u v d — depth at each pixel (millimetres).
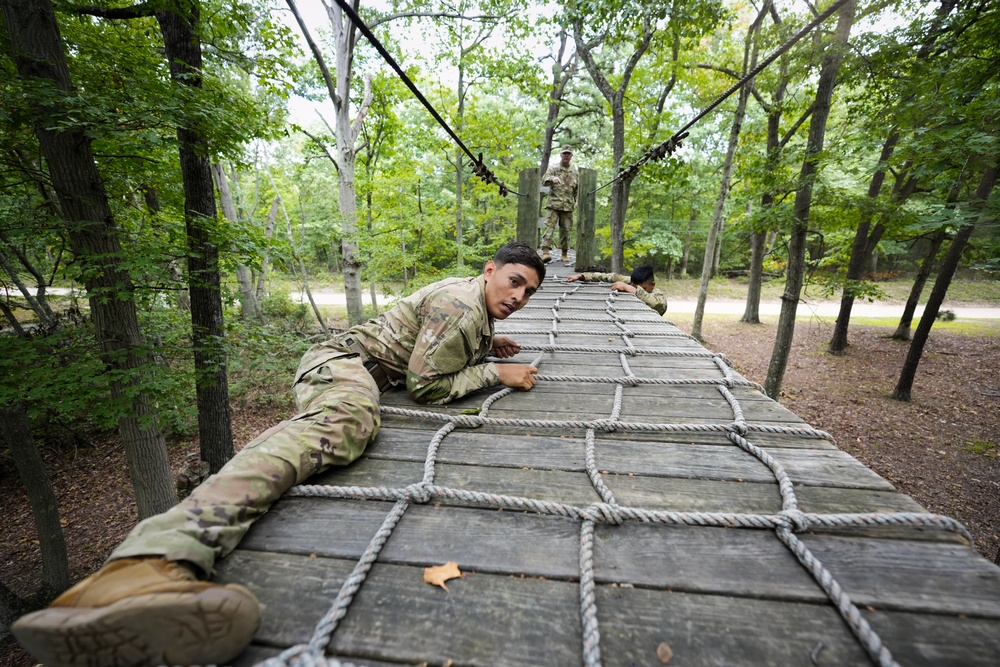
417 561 1091
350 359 1787
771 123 10586
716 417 1949
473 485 1433
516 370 2207
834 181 11422
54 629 690
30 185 3947
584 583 999
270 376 10062
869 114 6746
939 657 817
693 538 1160
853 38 5777
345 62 8117
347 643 874
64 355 3529
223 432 5496
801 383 9320
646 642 868
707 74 11547
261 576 1041
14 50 2895
